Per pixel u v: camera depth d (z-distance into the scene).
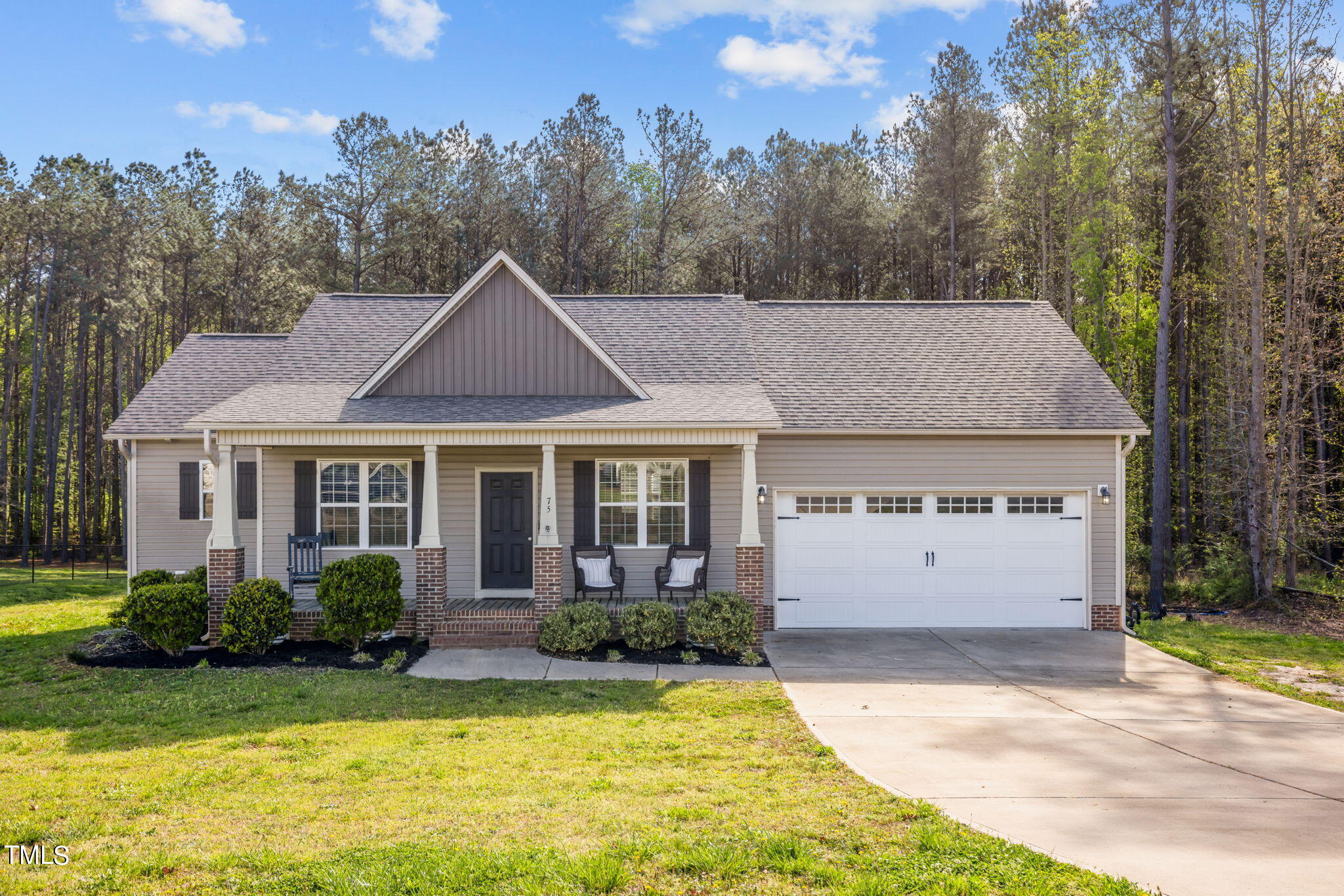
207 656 13.11
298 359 17.00
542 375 15.99
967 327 19.31
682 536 16.08
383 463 15.98
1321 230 21.81
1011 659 13.58
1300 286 21.94
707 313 19.27
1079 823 6.54
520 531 16.08
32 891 5.32
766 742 8.89
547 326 16.06
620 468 16.06
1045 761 8.29
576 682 11.68
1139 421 16.06
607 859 5.62
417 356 15.94
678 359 17.50
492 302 16.03
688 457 16.00
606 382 16.00
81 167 37.75
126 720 9.66
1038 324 19.36
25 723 9.56
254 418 13.92
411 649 13.62
